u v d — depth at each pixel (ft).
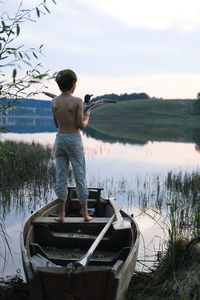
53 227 14.52
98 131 148.97
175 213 22.57
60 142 14.32
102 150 65.87
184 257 14.23
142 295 12.18
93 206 19.35
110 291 8.96
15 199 27.27
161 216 23.21
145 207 25.64
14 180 32.32
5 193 26.76
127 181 35.42
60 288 8.79
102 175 38.83
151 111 332.19
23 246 11.29
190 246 14.29
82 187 14.53
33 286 8.77
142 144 81.71
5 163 34.81
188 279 12.21
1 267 14.89
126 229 13.87
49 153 48.03
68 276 8.61
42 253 12.02
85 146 73.92
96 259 12.64
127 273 10.22
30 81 9.09
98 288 8.92
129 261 10.30
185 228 19.03
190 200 27.48
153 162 50.03
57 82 14.12
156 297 11.92
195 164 48.34
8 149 12.08
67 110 13.98
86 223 14.49
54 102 14.32
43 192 30.07
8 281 13.46
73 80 14.11
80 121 14.14
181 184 33.17
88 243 14.10
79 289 8.79
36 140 78.18
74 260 12.03
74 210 19.35
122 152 62.80
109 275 8.86
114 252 14.06
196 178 34.06
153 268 14.82
